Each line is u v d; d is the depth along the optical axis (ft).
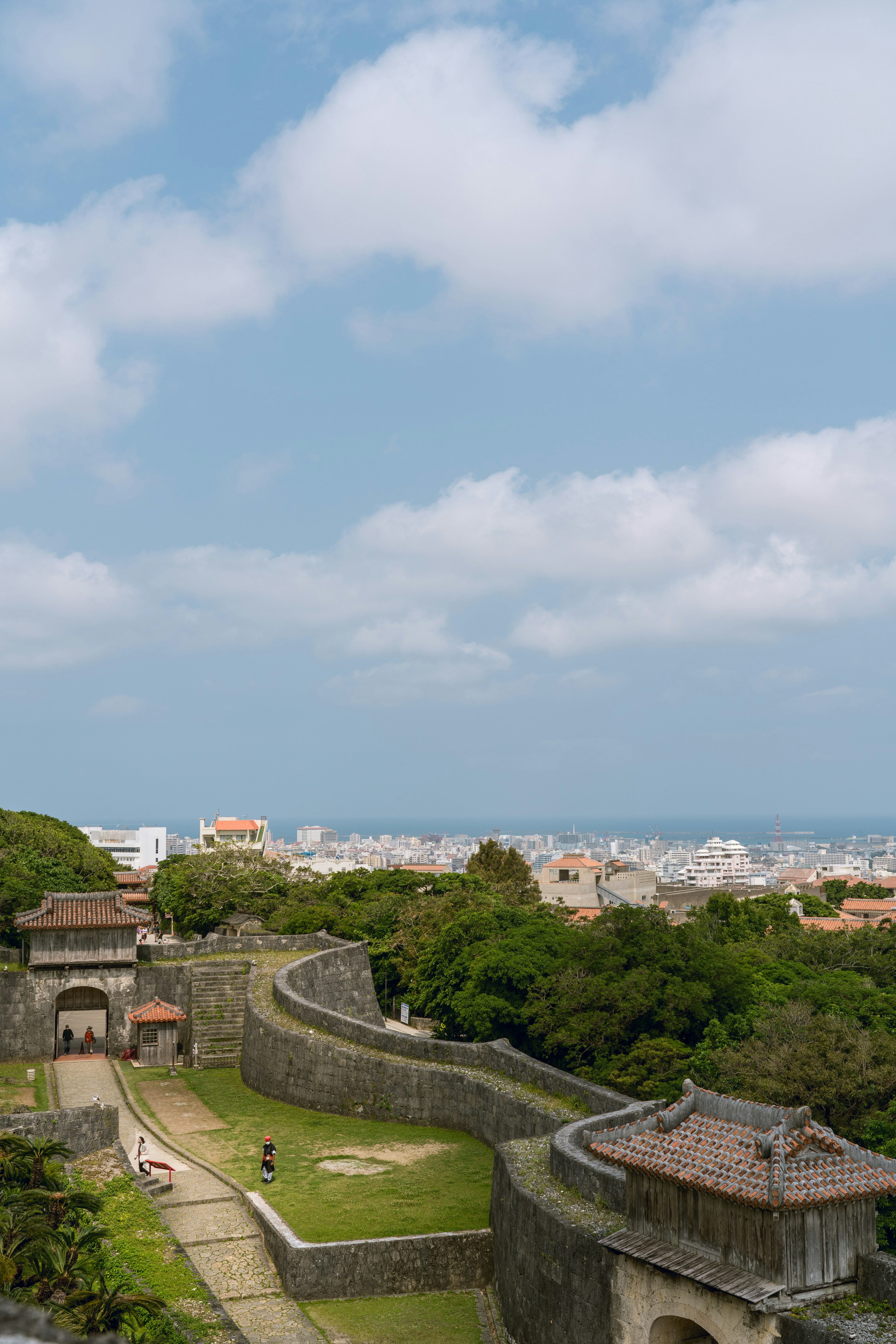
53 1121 104.47
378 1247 92.84
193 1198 107.76
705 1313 64.44
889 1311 60.59
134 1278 76.59
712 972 171.12
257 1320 84.99
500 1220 92.79
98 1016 200.64
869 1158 65.51
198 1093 155.12
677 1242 67.82
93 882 266.98
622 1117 97.96
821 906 480.23
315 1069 146.41
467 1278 94.58
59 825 342.44
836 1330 58.03
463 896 271.90
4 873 242.17
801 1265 61.62
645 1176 70.49
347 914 275.39
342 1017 152.87
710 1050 147.43
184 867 310.45
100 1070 167.94
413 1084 136.87
